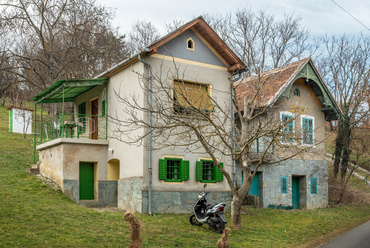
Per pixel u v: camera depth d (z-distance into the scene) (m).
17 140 26.30
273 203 19.81
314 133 21.91
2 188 15.05
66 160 16.69
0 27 23.00
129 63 16.67
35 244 9.20
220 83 17.78
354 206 22.94
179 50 16.73
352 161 29.62
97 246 9.62
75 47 25.31
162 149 15.88
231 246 10.78
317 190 21.83
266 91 19.61
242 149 12.69
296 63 21.52
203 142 12.73
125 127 16.77
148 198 15.29
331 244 11.84
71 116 28.53
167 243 10.60
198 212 13.39
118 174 18.14
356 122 27.08
